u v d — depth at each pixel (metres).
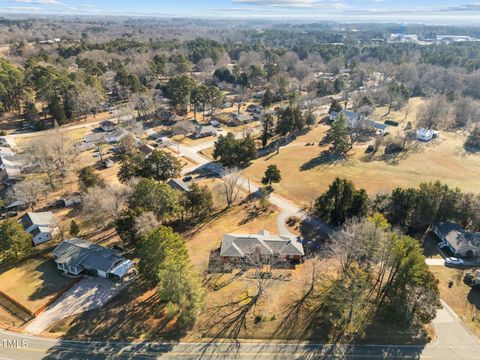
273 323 47.44
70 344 43.72
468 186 89.19
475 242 62.50
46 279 54.50
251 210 76.81
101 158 100.31
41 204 76.88
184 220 72.19
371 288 53.88
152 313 48.72
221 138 99.88
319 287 54.09
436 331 47.09
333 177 93.19
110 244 63.66
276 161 103.62
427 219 69.00
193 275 48.47
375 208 71.12
